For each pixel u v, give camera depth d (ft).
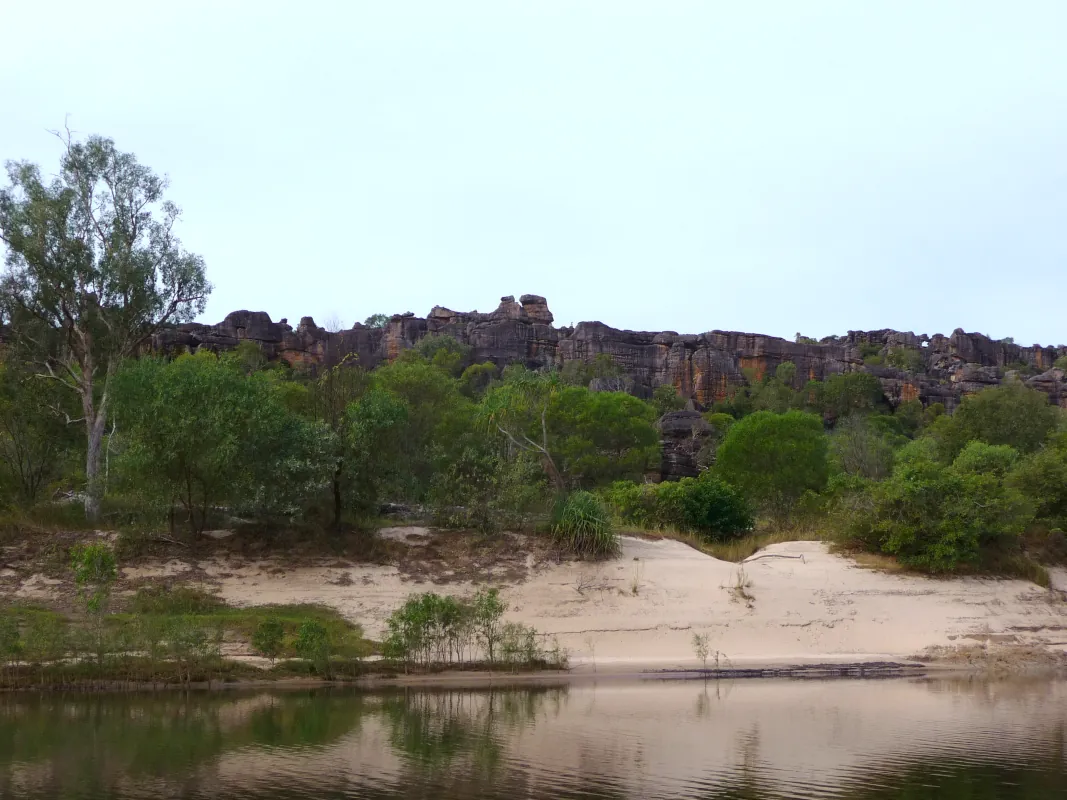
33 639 87.15
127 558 113.80
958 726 73.56
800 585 123.24
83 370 132.98
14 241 128.77
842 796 53.26
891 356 594.24
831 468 209.97
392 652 95.81
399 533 126.00
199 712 75.56
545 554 123.24
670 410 404.98
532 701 82.79
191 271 140.67
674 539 135.33
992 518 133.80
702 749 64.75
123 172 138.00
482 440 177.78
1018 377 520.01
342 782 55.47
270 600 109.70
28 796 52.08
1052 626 123.34
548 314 504.84
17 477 135.44
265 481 117.80
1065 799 52.75
